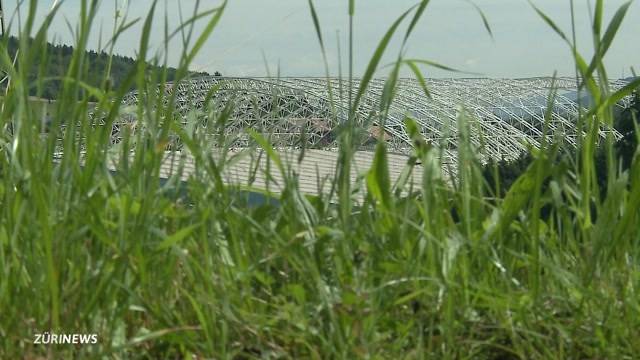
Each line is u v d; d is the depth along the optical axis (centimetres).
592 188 386
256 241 359
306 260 315
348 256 332
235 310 309
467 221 349
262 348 301
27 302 311
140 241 315
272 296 334
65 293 307
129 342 285
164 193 360
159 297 318
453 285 321
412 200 366
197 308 296
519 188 368
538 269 339
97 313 306
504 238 371
